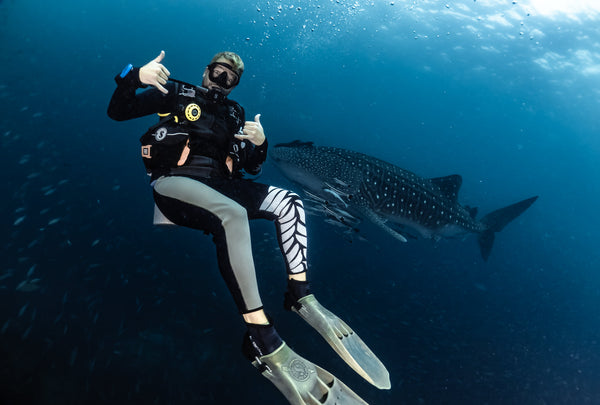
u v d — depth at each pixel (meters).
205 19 39.53
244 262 1.59
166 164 1.80
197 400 3.72
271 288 5.78
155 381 3.77
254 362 1.55
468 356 6.30
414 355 5.72
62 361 3.60
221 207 1.65
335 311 6.03
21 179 6.22
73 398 3.31
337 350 1.69
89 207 6.16
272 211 1.90
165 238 6.13
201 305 5.01
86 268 4.89
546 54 23.09
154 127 1.80
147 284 5.01
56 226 5.44
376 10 27.20
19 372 3.36
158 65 1.70
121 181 7.35
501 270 12.20
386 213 7.25
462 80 34.81
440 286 8.77
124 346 4.02
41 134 7.96
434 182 7.84
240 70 1.89
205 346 4.41
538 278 13.49
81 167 7.28
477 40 24.58
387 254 9.04
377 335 5.84
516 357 6.91
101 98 11.13
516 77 28.80
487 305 8.88
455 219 8.05
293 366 1.53
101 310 4.36
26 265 4.62
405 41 29.39
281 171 7.07
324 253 7.79
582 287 14.61
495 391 5.66
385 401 4.62
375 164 7.07
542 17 19.50
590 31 19.27
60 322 4.02
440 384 5.31
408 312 6.94
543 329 8.81
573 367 7.35
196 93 1.82
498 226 8.80
